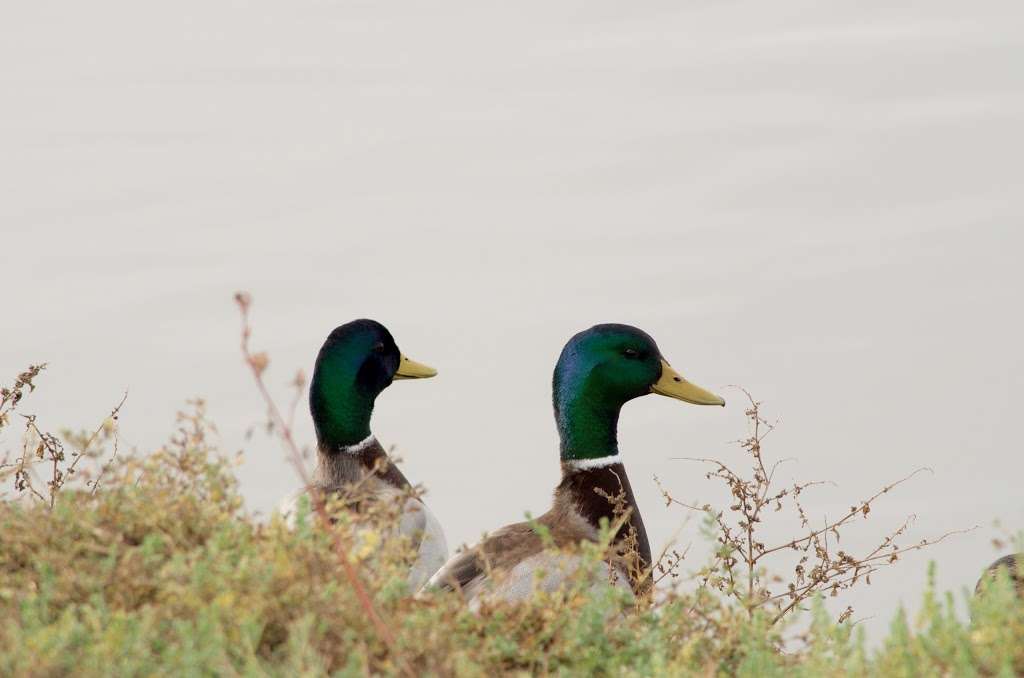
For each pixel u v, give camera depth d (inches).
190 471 430.9
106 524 413.1
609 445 625.9
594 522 610.2
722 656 421.7
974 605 402.6
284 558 389.4
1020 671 377.1
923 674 377.1
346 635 373.4
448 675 374.6
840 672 391.2
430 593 447.5
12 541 409.7
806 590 573.3
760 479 591.8
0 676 345.4
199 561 398.9
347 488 455.5
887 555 578.6
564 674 400.2
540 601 421.1
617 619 432.1
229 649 369.4
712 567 444.5
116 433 488.1
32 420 545.0
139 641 354.3
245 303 401.4
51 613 383.6
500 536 533.3
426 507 625.3
